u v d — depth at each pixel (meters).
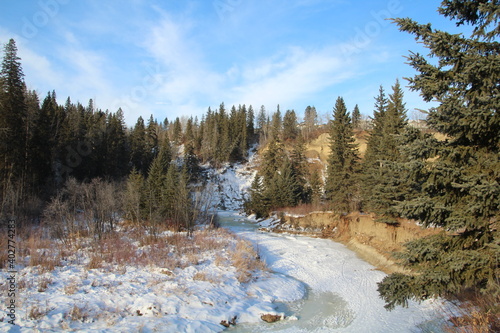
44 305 11.68
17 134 32.88
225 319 12.63
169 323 11.41
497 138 7.56
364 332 11.72
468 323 8.52
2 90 32.25
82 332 10.22
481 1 7.67
